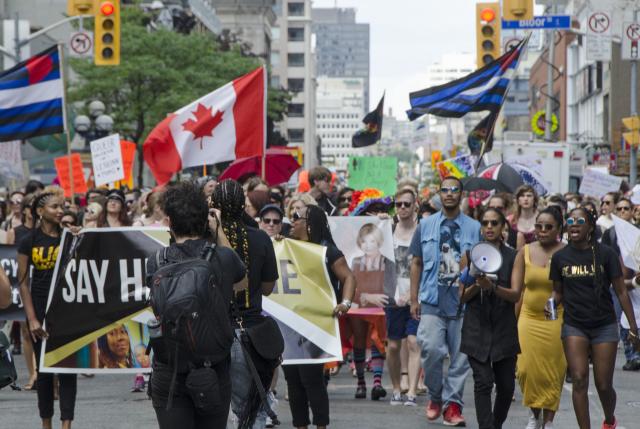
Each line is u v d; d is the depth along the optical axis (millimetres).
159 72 111375
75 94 111438
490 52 48562
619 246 32000
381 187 61250
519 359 22359
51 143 114875
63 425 21656
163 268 13969
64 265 21578
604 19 71625
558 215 21922
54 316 21609
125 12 117312
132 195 49812
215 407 14055
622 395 28812
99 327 21562
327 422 20688
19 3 134250
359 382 28344
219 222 15625
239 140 30234
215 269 14266
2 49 68062
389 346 27078
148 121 114062
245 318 17109
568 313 21094
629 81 129750
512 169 45750
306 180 53281
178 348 13836
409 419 24750
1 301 16125
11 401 28000
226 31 174250
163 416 14148
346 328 28516
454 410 23844
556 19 52219
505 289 20781
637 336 21234
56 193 23516
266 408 16484
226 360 14383
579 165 97000
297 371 20719
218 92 30094
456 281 23625
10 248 29609
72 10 50062
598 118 144875
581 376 20906
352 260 26766
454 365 23875
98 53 50469
